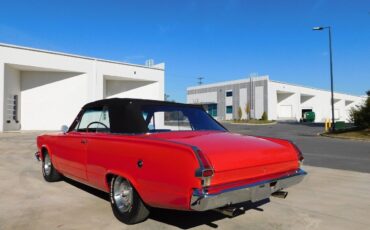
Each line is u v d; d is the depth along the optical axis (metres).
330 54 29.80
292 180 4.55
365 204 5.69
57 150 6.32
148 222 4.59
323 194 6.34
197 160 3.60
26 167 9.00
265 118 54.12
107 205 5.38
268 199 5.87
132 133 4.64
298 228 4.48
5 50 25.09
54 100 28.92
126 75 31.47
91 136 5.13
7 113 25.89
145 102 5.00
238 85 62.72
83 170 5.34
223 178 3.80
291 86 61.94
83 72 29.08
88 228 4.38
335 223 4.71
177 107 5.28
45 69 27.69
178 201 3.73
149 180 4.01
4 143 16.17
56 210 5.12
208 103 69.44
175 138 4.28
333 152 14.22
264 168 4.26
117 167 4.48
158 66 34.12
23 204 5.44
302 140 21.84
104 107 5.25
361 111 28.25
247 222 4.67
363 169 9.57
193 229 4.37
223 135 4.73
